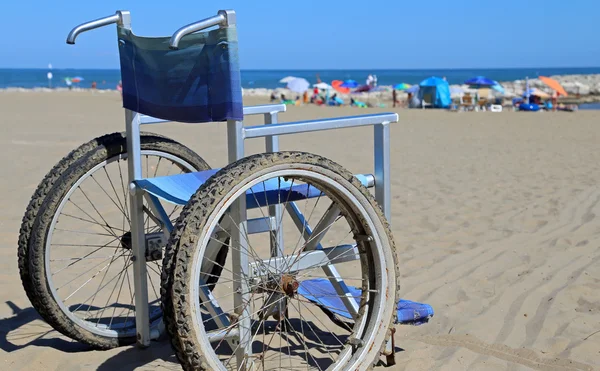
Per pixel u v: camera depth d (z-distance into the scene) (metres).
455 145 13.20
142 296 3.29
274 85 88.62
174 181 3.04
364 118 2.92
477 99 33.28
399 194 7.61
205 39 2.53
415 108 32.47
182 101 2.68
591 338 3.49
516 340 3.51
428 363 3.18
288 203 3.25
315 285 3.56
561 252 5.14
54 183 3.18
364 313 2.85
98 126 16.31
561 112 27.84
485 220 6.28
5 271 4.60
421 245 5.42
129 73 2.98
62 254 5.06
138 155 3.20
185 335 2.38
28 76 126.31
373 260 2.82
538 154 11.59
